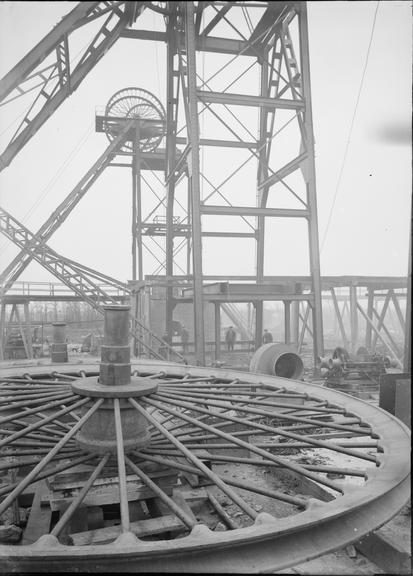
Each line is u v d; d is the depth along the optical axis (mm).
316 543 3205
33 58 10141
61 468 4695
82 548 2848
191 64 13844
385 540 4539
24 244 18250
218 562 2941
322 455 8336
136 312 21828
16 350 20859
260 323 19344
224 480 4188
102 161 26703
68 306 29625
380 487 3879
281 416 5574
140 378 5695
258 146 18562
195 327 14008
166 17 15961
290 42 15133
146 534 4652
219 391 6359
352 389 13953
